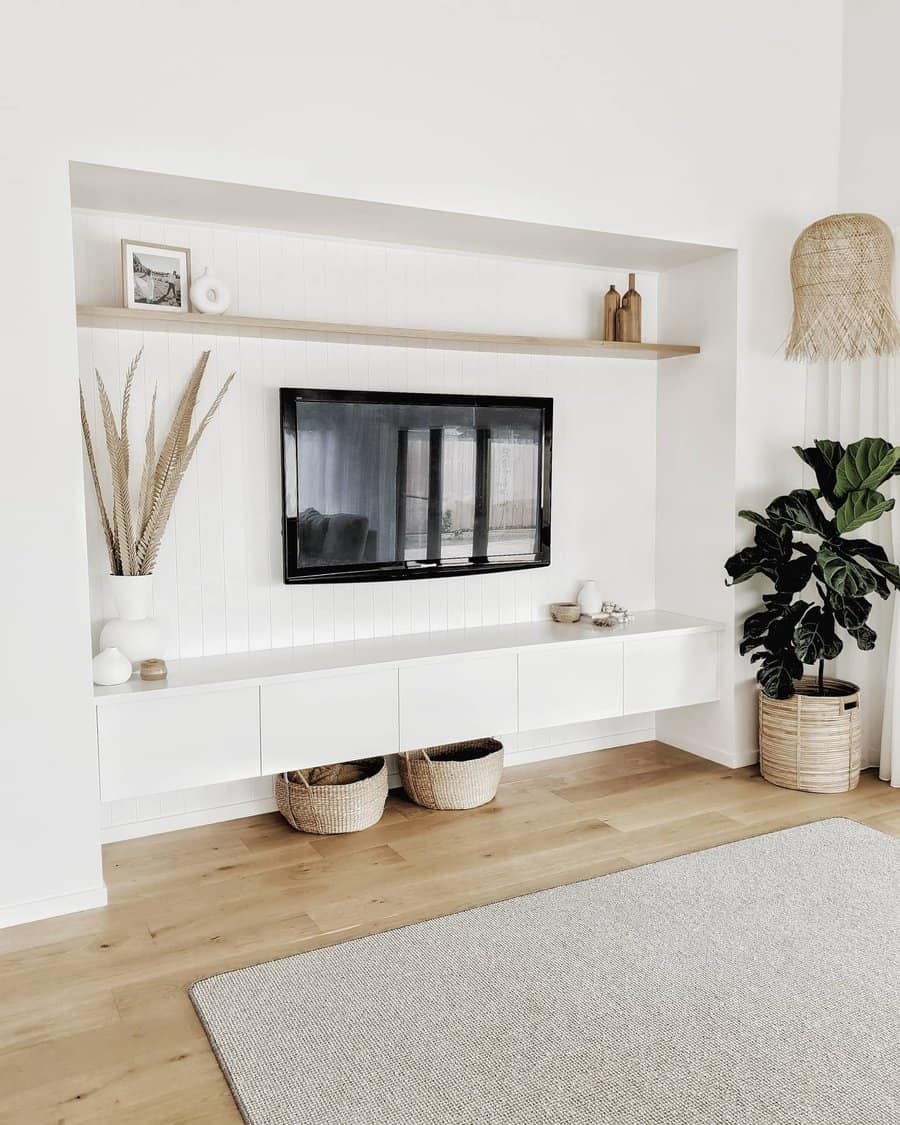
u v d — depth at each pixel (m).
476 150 3.27
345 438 3.53
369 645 3.63
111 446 3.09
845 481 3.65
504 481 3.90
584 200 3.48
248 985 2.41
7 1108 1.98
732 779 3.97
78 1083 2.06
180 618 3.41
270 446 3.52
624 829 3.43
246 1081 2.04
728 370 3.96
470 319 3.88
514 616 4.11
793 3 3.92
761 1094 1.98
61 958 2.57
